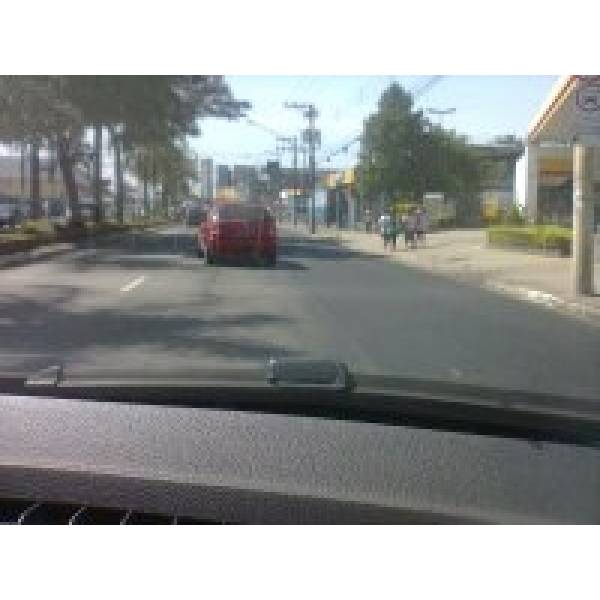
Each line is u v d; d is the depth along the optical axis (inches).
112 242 1899.6
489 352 548.7
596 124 788.0
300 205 4677.7
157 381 155.5
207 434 132.4
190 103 2128.4
